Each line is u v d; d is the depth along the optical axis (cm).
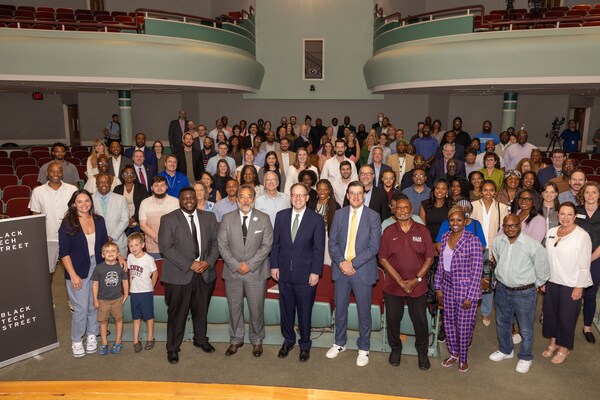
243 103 1705
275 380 427
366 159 919
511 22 1060
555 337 463
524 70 1042
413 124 1639
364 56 1620
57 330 520
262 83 1669
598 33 995
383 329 483
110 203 518
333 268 457
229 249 455
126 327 529
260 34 1642
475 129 1727
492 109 1703
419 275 428
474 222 473
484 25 1090
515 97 1319
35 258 439
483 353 479
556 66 1018
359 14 1603
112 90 1514
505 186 559
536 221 482
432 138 921
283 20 1633
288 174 674
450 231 441
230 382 423
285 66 1653
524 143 805
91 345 471
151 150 753
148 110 1791
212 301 502
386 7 1590
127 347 486
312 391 278
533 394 406
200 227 458
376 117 1666
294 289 454
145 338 504
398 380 428
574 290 438
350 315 484
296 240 448
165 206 529
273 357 468
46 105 1908
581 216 482
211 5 1864
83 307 459
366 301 448
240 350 482
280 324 486
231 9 1750
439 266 445
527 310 434
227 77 1343
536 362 460
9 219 421
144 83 1175
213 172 745
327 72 1645
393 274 432
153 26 1180
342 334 467
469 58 1082
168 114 1798
